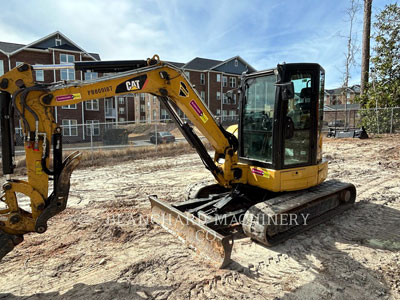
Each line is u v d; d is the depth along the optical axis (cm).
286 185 409
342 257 359
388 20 1736
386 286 298
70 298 283
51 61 2619
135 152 1342
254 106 444
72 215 509
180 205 441
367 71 1867
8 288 301
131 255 365
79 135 2688
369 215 496
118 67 335
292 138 420
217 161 463
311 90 422
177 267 336
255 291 293
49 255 368
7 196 286
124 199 611
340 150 1230
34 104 285
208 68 3897
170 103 422
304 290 294
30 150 288
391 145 1270
